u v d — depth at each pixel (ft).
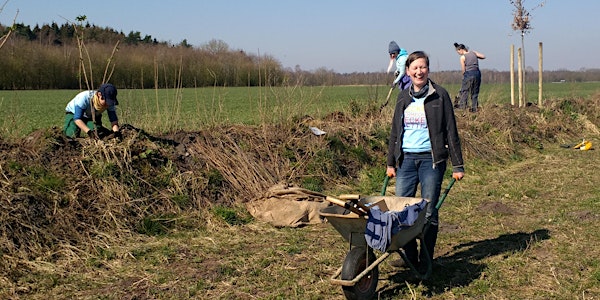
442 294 18.24
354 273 16.52
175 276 19.93
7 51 130.41
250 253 22.31
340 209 18.06
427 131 19.04
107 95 27.91
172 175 28.04
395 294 18.31
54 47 140.05
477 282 19.03
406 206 17.10
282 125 36.55
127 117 37.24
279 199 27.17
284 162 33.32
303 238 24.36
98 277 19.93
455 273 20.07
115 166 26.32
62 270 20.29
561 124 55.52
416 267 19.80
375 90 51.78
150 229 24.36
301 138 35.63
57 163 25.58
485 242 23.58
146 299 18.16
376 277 17.54
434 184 18.99
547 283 18.95
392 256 21.52
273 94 41.01
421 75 18.89
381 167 37.32
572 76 261.85
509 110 52.54
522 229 25.25
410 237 17.47
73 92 122.42
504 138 46.16
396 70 44.27
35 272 19.97
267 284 19.25
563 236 23.85
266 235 24.81
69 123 28.78
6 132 28.58
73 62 139.03
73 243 22.18
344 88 135.13
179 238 23.98
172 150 29.84
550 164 41.73
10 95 107.65
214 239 24.03
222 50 104.88
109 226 23.80
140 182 26.63
